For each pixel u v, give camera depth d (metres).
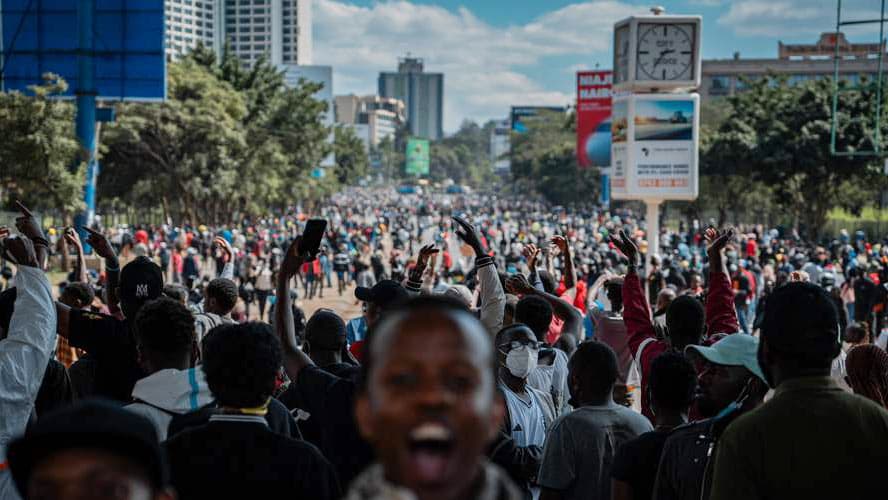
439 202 182.38
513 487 1.65
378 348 1.63
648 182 32.84
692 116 32.75
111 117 39.47
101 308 11.48
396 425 1.55
